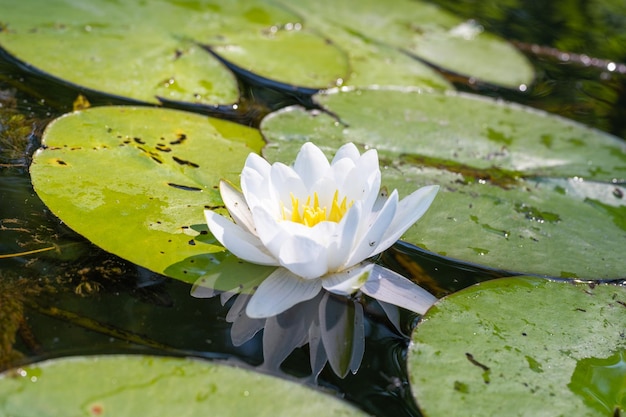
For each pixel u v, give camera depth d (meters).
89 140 1.54
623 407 1.04
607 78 2.53
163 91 1.87
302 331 1.14
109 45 2.04
